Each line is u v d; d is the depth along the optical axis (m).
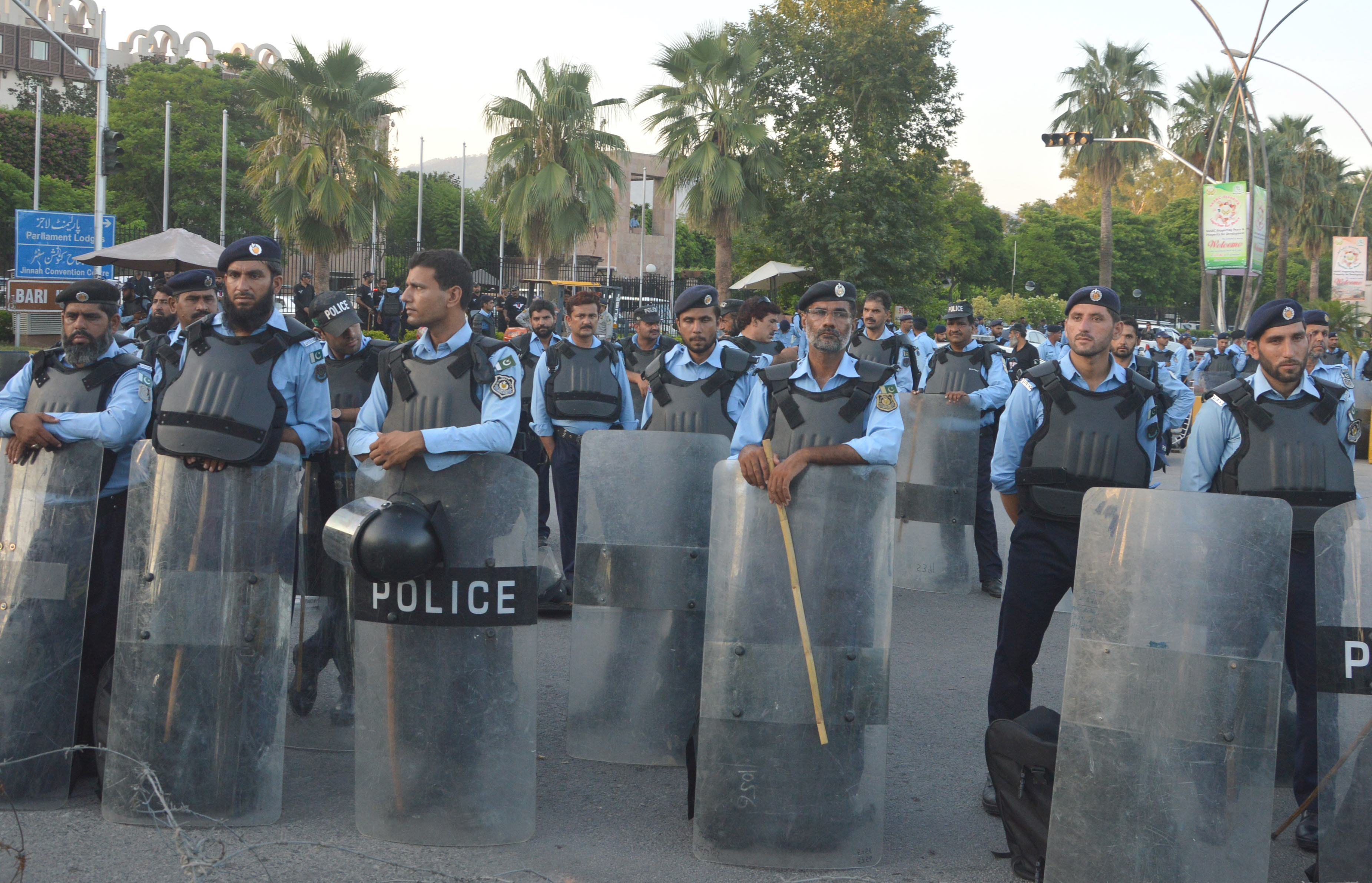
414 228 55.50
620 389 6.80
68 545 3.82
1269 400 3.77
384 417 3.71
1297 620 3.75
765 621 3.47
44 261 14.36
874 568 3.49
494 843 3.56
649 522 4.43
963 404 7.54
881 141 29.58
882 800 3.52
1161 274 73.12
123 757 3.62
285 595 3.69
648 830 3.75
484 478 3.55
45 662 3.79
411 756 3.54
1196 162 47.75
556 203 27.36
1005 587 4.10
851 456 3.45
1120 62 44.25
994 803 3.93
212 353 3.65
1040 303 50.44
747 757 3.46
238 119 52.81
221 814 3.62
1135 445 3.95
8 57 87.56
